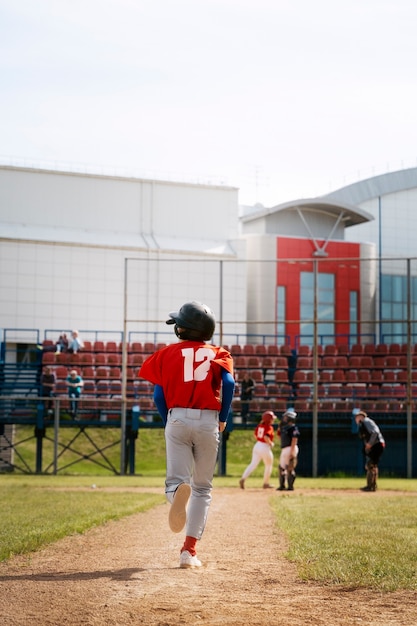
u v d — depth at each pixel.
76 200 48.16
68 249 46.03
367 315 52.38
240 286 48.44
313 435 32.88
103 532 11.36
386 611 6.11
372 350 39.50
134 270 46.97
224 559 8.74
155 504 16.92
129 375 38.06
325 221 54.16
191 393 7.99
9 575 7.57
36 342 45.31
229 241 50.16
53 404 35.31
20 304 45.25
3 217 47.00
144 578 7.39
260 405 35.75
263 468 35.28
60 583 7.11
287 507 15.91
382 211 61.75
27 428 39.22
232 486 25.22
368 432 22.91
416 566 7.96
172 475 8.02
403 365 38.47
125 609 6.09
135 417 33.84
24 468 35.81
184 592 6.74
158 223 49.41
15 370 39.09
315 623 5.73
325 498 19.11
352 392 36.66
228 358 8.13
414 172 62.41
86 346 39.47
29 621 5.75
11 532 10.70
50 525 11.69
